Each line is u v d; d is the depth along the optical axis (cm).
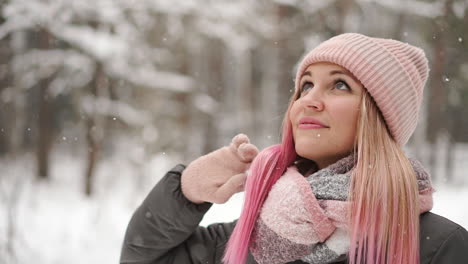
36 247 609
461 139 1680
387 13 1153
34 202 817
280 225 110
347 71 121
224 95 1822
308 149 122
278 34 1067
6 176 586
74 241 670
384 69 119
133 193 989
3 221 598
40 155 1273
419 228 114
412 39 1181
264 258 115
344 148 121
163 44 1095
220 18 1225
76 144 1560
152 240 131
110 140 1124
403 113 121
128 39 985
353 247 106
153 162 1112
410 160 122
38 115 1256
